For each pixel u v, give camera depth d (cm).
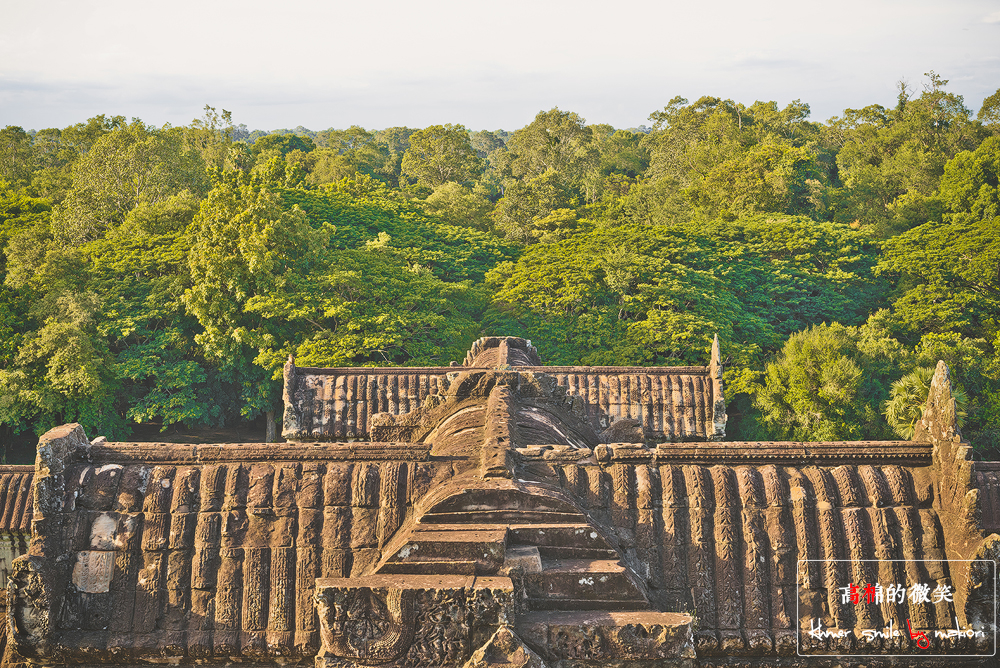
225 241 4628
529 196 9162
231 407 5006
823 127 13262
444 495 863
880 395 4062
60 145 11888
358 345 4219
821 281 5797
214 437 5044
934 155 9544
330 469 951
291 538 915
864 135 11619
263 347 4447
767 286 5725
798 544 904
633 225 6431
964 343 4444
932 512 912
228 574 898
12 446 4750
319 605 750
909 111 11762
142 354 4553
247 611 889
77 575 888
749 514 912
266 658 881
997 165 7612
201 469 943
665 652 746
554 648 747
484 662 716
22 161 11338
